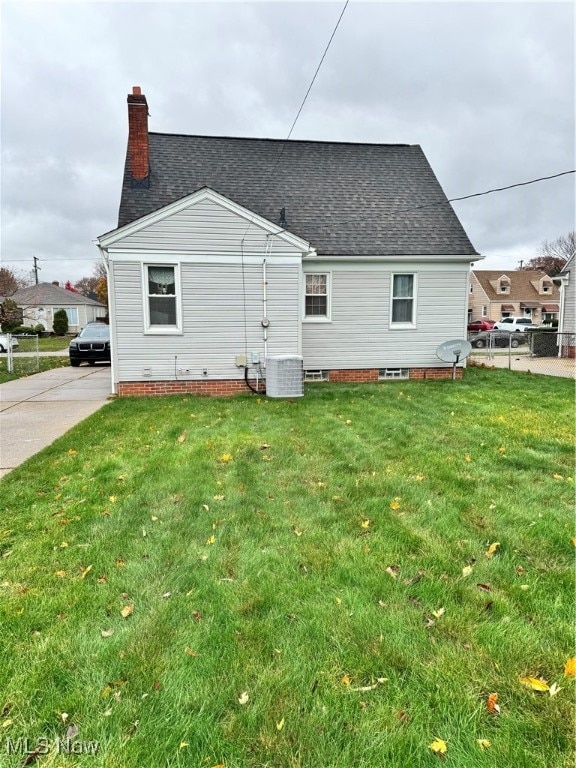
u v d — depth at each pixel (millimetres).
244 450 4719
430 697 1650
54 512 3312
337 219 10828
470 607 2166
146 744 1474
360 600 2225
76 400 8375
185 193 10203
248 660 1831
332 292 10508
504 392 8586
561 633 1976
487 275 48438
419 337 10930
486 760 1418
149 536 2924
